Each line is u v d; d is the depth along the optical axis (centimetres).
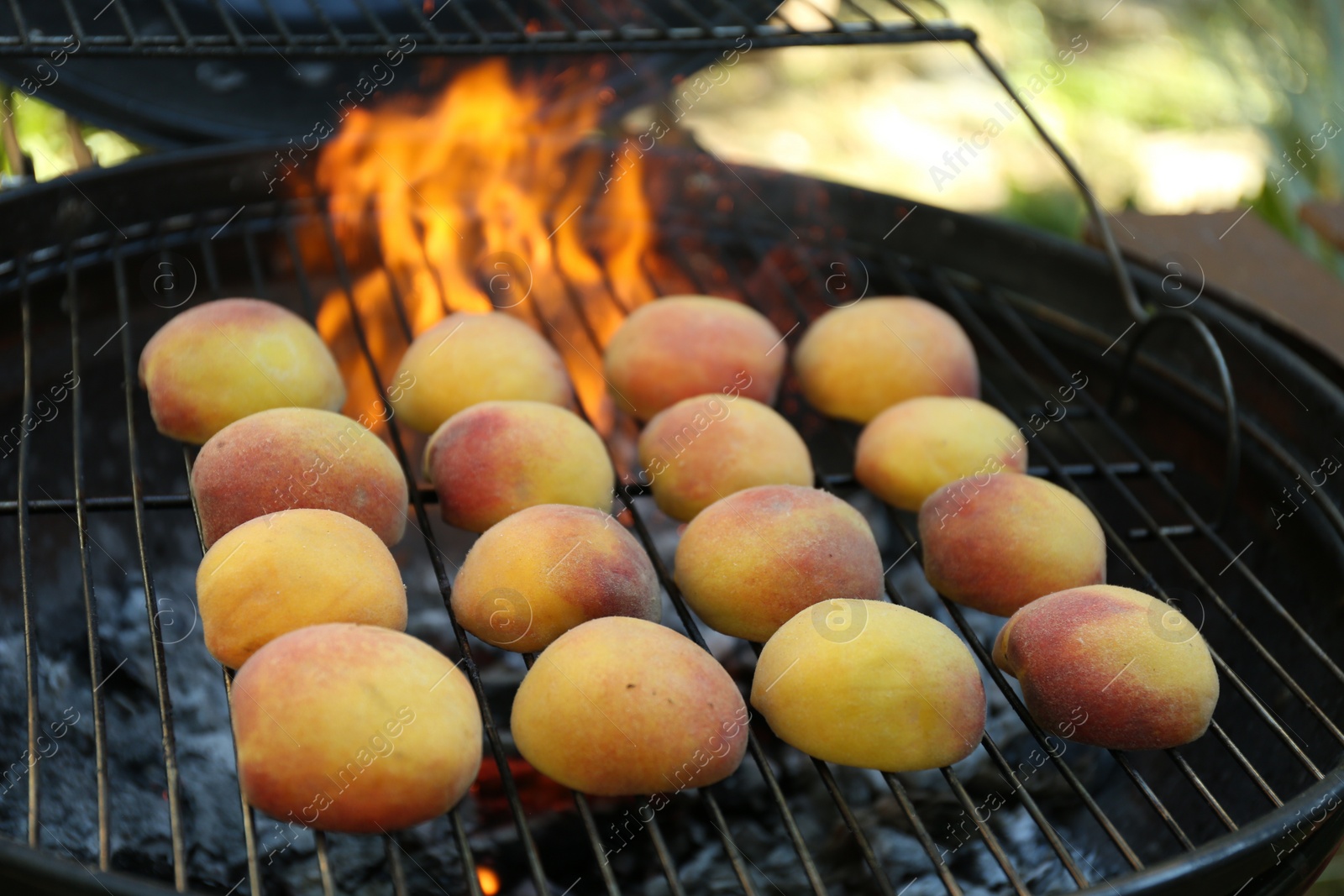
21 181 92
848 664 69
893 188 173
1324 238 100
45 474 84
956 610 76
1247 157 184
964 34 86
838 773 78
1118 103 197
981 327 91
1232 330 84
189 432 79
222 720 78
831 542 73
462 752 66
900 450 81
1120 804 79
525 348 83
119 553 85
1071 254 91
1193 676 70
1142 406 88
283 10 97
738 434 79
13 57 79
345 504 74
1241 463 83
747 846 76
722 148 181
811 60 211
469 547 88
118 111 95
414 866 74
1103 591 73
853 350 85
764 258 96
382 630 68
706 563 74
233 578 69
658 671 68
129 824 74
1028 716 72
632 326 86
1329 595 77
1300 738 75
